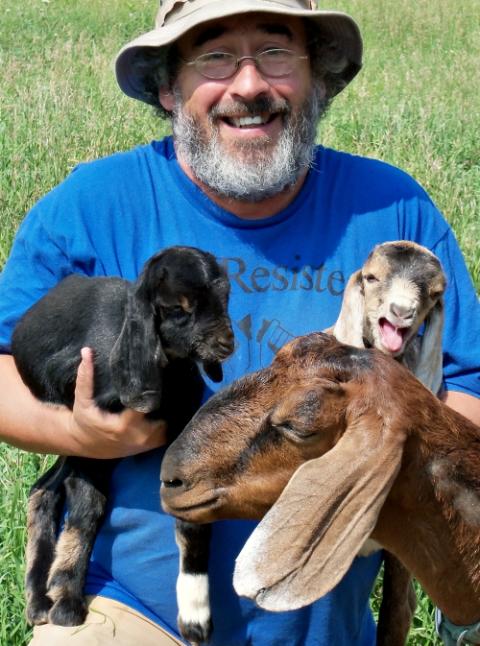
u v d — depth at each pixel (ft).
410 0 22.84
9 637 5.25
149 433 4.32
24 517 5.67
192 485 3.84
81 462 4.57
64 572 4.52
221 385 4.63
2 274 4.99
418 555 3.86
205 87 4.72
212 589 4.55
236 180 4.68
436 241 5.02
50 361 4.52
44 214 4.87
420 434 3.66
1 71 14.76
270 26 4.70
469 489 3.72
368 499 3.43
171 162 4.91
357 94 14.33
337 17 4.86
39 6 21.47
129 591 4.66
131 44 4.96
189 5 4.84
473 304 5.03
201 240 4.82
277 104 4.71
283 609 3.35
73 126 11.61
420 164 10.74
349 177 4.98
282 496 3.41
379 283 4.61
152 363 4.11
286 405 3.67
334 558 3.38
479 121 13.23
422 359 4.74
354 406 3.61
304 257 4.83
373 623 5.26
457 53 17.54
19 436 4.62
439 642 5.44
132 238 4.82
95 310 4.47
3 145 10.85
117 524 4.60
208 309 4.06
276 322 4.73
